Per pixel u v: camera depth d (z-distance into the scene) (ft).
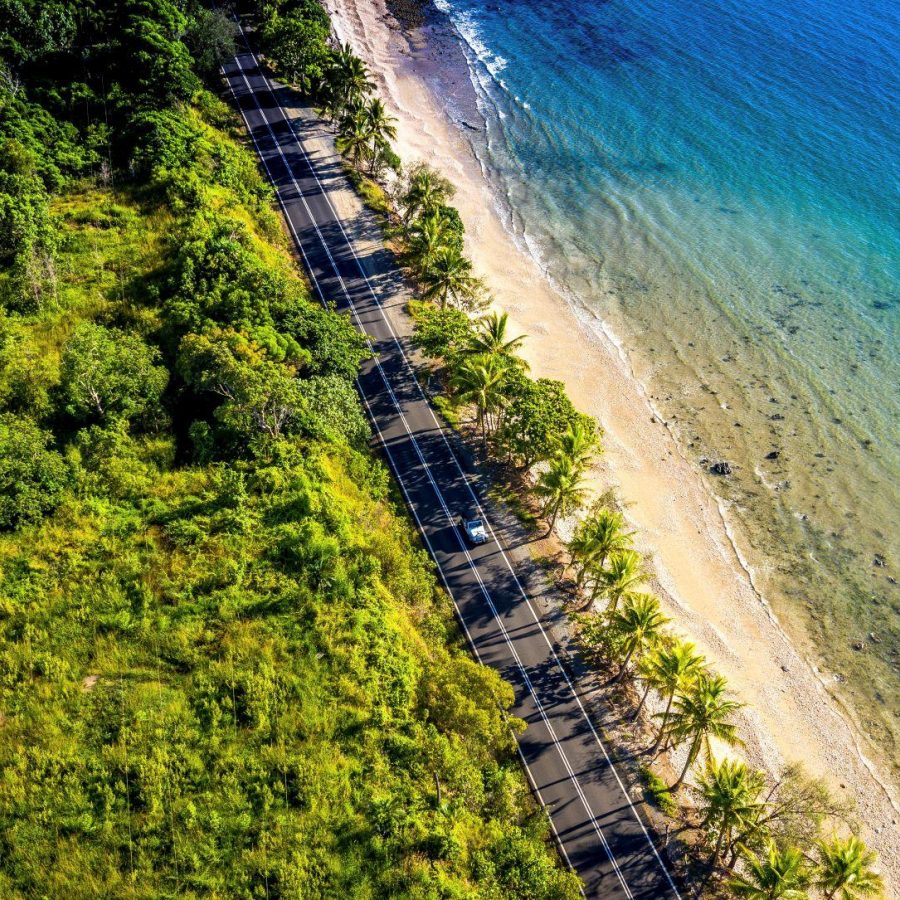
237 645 207.10
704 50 579.48
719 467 324.60
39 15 412.36
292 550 229.25
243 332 280.92
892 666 267.39
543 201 453.58
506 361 296.92
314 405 273.13
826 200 450.71
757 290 401.49
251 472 251.19
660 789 217.56
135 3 428.15
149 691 195.93
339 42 548.31
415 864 175.11
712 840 204.85
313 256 366.63
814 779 226.17
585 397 346.54
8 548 219.20
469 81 547.90
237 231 334.24
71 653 200.75
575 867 199.93
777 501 313.94
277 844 174.81
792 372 362.12
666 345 375.25
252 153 418.31
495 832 190.70
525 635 245.45
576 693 234.38
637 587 278.46
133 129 376.07
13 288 293.64
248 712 194.29
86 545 223.51
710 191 460.55
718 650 266.57
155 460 252.42
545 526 278.05
